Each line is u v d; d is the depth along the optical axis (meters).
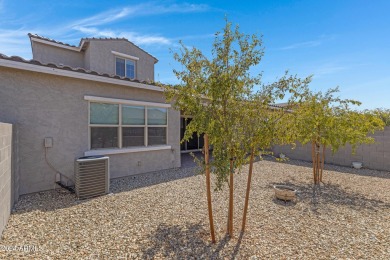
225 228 3.79
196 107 3.16
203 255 2.94
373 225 4.04
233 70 3.10
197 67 3.16
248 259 2.87
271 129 3.21
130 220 4.08
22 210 4.44
